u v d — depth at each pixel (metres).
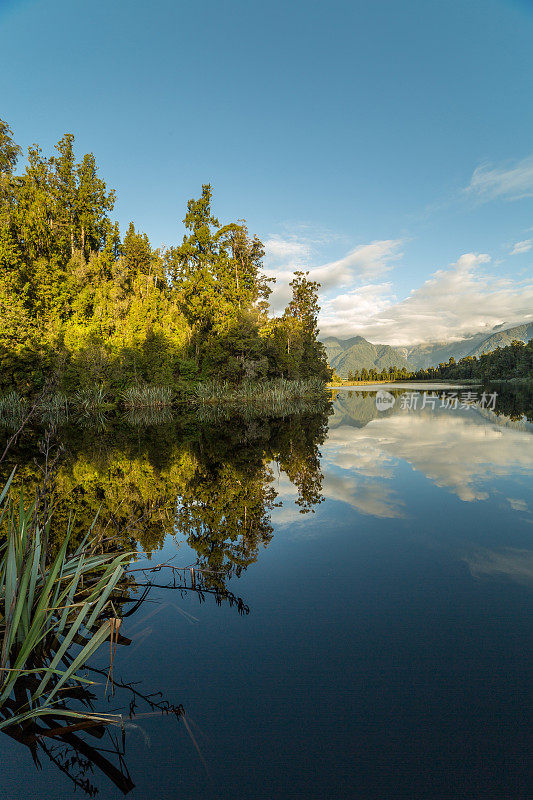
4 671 2.44
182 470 9.54
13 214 40.38
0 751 2.16
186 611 3.42
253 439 14.82
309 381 45.50
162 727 2.22
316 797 1.76
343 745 2.06
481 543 4.71
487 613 3.25
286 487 7.62
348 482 7.80
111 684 2.56
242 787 1.84
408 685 2.48
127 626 3.23
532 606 3.35
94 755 2.10
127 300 41.62
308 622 3.20
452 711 2.26
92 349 32.12
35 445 14.22
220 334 40.72
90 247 51.31
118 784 1.90
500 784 1.82
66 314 41.34
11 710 2.38
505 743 2.04
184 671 2.65
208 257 45.31
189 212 45.59
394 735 2.12
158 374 35.44
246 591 3.75
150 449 12.98
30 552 2.64
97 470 9.70
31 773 1.99
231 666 2.70
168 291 48.19
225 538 5.11
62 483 8.34
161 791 1.84
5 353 28.88
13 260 36.59
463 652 2.77
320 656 2.77
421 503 6.30
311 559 4.40
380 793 1.79
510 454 10.15
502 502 6.21
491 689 2.42
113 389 32.28
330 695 2.41
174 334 40.06
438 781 1.83
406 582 3.82
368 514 5.86
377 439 13.64
